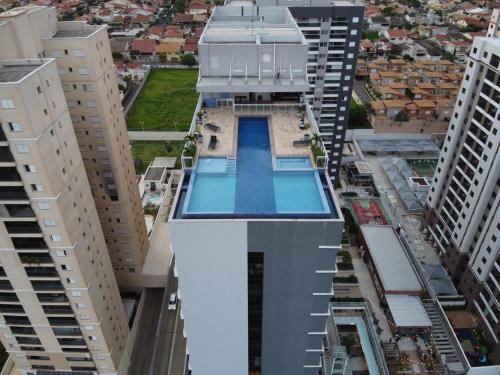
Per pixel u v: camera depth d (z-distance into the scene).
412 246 83.44
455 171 73.94
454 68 151.88
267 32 53.69
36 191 40.56
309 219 30.61
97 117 53.69
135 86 156.12
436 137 118.88
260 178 37.06
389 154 114.62
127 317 67.50
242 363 39.16
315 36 78.06
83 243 47.50
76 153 45.47
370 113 127.38
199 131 42.72
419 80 145.75
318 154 37.88
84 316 51.28
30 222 42.91
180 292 33.78
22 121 36.25
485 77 64.00
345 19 76.50
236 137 42.38
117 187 60.19
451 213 75.56
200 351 37.97
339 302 69.12
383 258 75.38
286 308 35.47
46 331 53.34
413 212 91.75
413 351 63.62
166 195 90.88
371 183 100.50
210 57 47.28
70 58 49.31
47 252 45.09
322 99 85.75
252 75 48.25
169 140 121.75
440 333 65.31
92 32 52.09
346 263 78.81
